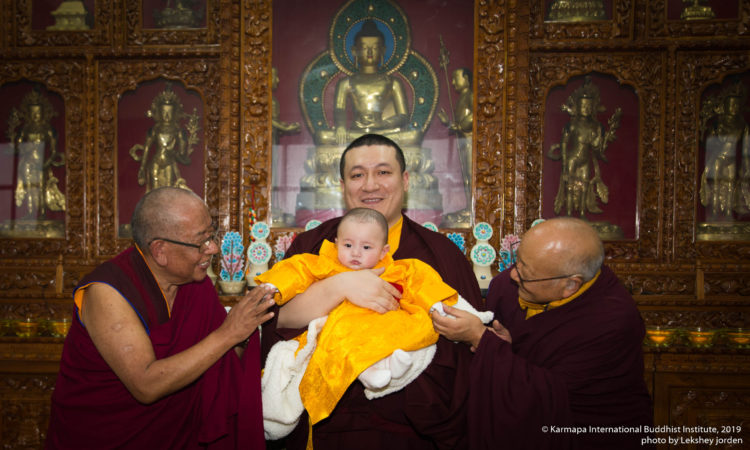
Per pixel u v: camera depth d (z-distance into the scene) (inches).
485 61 124.2
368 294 58.2
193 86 133.0
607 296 65.2
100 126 132.5
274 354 59.9
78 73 133.2
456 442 60.7
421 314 59.0
